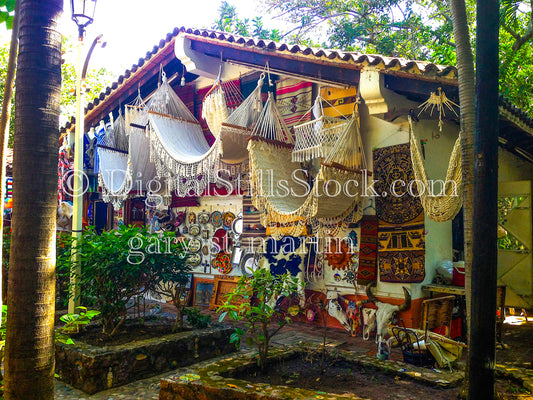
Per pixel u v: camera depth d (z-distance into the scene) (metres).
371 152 6.21
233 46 6.52
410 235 5.79
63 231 9.46
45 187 2.23
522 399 3.37
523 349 5.41
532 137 6.75
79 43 5.70
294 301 6.93
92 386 4.06
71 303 5.35
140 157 8.05
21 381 2.17
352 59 5.26
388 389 3.53
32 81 2.22
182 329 5.26
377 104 5.23
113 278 5.06
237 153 6.91
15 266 2.21
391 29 12.64
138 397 3.98
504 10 8.20
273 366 4.05
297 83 6.94
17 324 2.19
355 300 6.24
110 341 4.77
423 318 4.83
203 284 8.35
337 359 4.14
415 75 4.83
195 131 7.90
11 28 3.42
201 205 8.55
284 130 6.60
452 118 5.95
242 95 7.58
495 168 2.54
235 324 6.89
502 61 9.19
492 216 2.54
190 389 3.42
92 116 8.94
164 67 8.07
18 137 2.22
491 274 2.54
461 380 3.73
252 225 7.60
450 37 11.48
